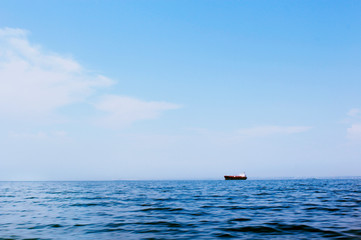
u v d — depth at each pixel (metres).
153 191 51.81
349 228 13.35
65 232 13.52
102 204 26.91
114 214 19.69
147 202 28.44
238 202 27.45
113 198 34.69
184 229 13.94
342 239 11.16
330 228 13.45
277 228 13.77
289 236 12.02
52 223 16.16
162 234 12.84
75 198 35.53
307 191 45.06
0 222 16.69
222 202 27.62
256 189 55.38
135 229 14.10
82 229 14.25
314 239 11.31
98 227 14.77
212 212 20.12
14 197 38.94
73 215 19.42
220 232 13.09
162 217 17.97
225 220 16.47
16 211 22.03
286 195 36.38
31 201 31.58
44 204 27.69
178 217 17.91
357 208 21.03
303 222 15.30
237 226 14.48
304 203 25.47
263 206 23.58
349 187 59.56
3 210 22.75
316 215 17.83
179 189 59.97
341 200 27.75
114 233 13.18
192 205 24.98
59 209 23.09
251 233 12.77
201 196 36.53
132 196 38.09
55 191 57.84
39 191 58.50
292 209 21.23
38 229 14.34
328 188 55.44
